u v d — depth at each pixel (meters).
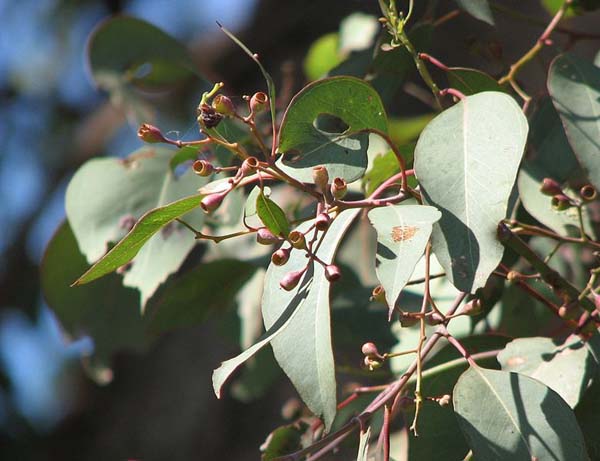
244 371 1.34
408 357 1.18
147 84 1.31
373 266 1.28
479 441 1.01
